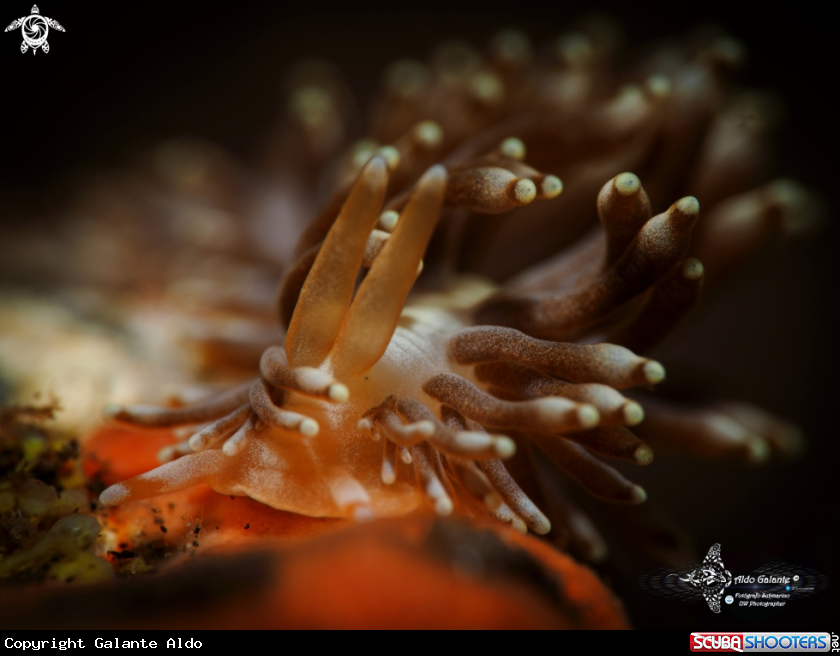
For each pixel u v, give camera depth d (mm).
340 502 46
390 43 131
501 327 48
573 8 122
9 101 124
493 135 53
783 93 104
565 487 54
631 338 49
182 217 92
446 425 47
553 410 45
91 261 99
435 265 54
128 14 121
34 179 136
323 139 83
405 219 45
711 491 80
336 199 49
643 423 55
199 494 49
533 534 49
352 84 134
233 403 49
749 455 56
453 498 47
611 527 56
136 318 73
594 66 77
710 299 58
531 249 58
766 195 57
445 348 49
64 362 60
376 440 47
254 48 133
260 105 138
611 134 52
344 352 47
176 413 49
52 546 46
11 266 96
